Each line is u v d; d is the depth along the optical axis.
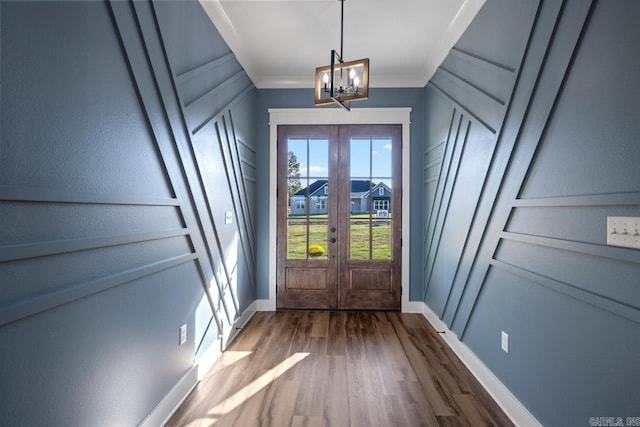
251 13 2.71
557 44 1.54
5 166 0.97
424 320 3.62
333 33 3.01
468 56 2.60
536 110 1.70
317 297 4.00
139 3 1.62
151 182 1.74
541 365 1.65
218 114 2.66
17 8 1.01
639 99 1.12
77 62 1.25
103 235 1.39
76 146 1.24
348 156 3.99
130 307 1.57
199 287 2.33
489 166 2.21
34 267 1.08
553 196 1.56
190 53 2.20
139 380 1.63
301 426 1.79
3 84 0.97
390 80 3.92
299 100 4.01
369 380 2.30
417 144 3.94
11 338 1.00
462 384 2.25
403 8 2.63
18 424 1.02
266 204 4.01
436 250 3.42
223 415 1.89
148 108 1.70
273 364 2.54
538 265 1.68
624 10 1.18
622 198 1.16
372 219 3.99
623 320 1.18
